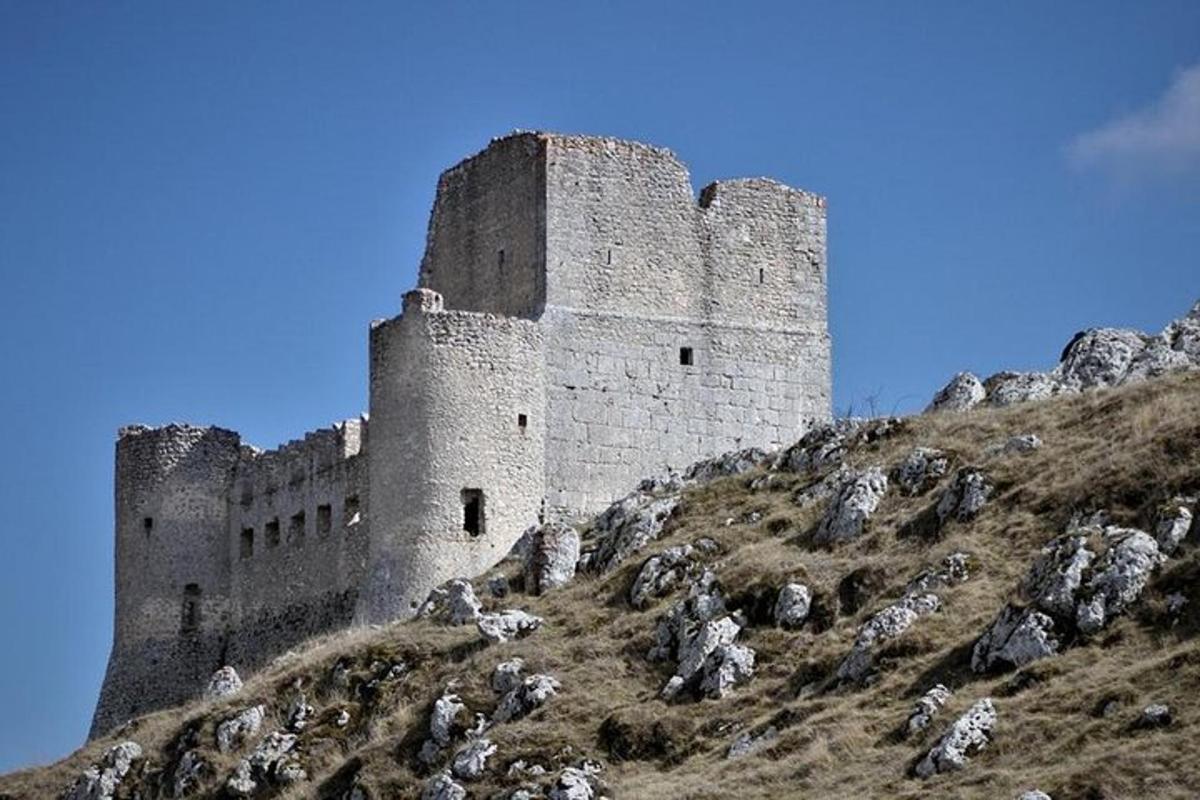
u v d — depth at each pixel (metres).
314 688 85.56
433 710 79.50
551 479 96.50
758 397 100.81
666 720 74.19
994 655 69.50
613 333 98.81
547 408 96.94
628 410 98.31
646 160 100.88
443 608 88.00
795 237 102.81
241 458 108.44
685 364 99.88
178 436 108.38
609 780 72.25
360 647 86.12
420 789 76.62
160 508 107.81
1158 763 61.72
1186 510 71.12
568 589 86.50
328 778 80.00
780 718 71.56
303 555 103.25
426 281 103.56
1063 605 69.12
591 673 78.94
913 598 74.19
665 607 81.69
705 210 101.50
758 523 84.81
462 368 95.50
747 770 69.00
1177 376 83.31
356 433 101.88
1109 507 74.81
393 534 94.69
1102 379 87.19
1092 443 79.31
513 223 100.25
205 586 107.50
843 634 75.50
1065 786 61.94
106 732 105.81
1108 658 67.25
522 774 73.75
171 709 97.19
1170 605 68.00
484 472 94.94
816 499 85.38
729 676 75.50
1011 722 65.69
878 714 69.50
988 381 90.12
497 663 81.19
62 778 89.19
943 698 68.38
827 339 102.50
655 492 91.50
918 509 80.38
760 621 77.81
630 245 99.94
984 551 75.88
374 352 96.81
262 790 81.88
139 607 107.31
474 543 94.31
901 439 86.69
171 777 85.69
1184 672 65.12
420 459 94.62
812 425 97.25
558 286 98.44
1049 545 72.50
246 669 104.81
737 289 101.38
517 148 100.56
